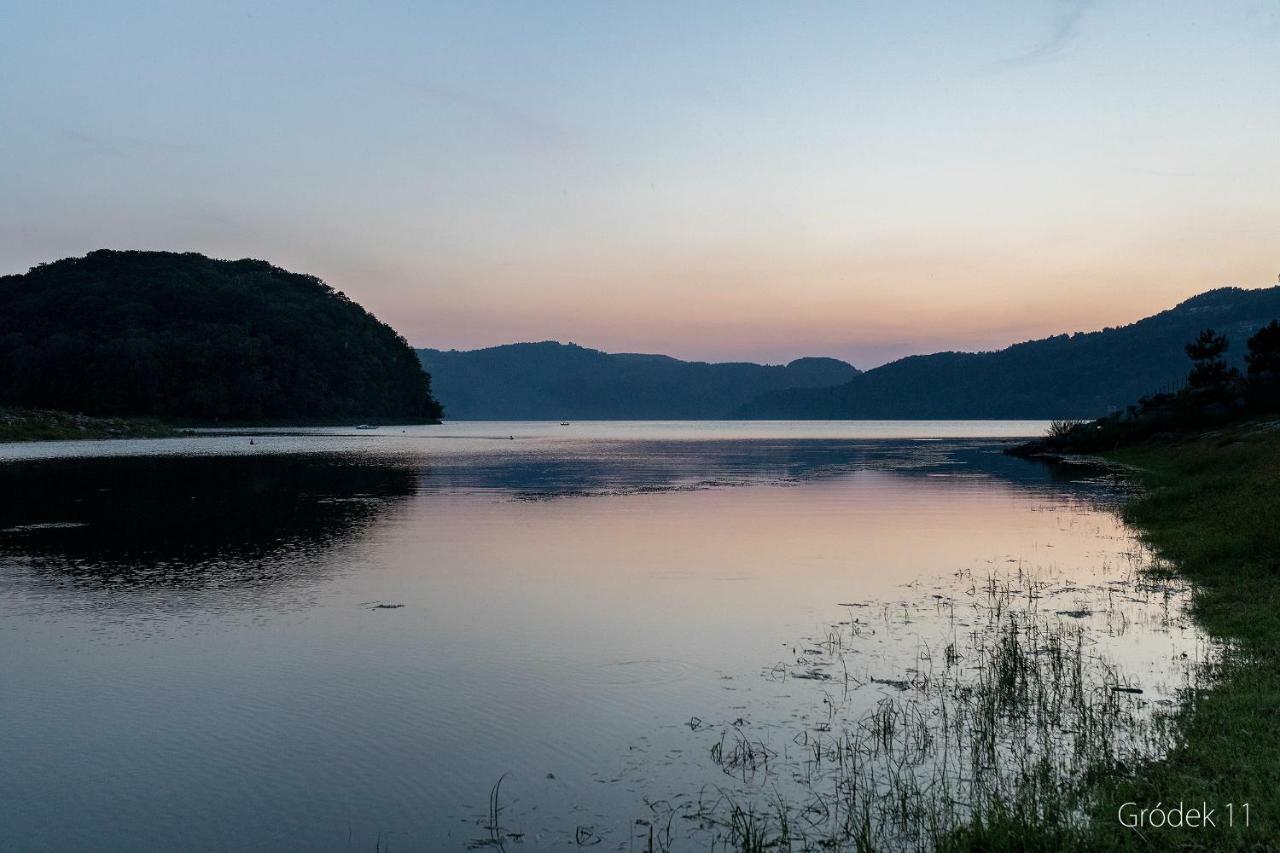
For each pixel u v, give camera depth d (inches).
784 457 2947.8
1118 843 293.3
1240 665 466.0
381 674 516.7
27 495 1492.4
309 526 1147.3
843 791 354.9
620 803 350.6
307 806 352.8
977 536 1055.6
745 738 412.2
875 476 2048.5
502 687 490.9
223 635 601.9
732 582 783.1
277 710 457.4
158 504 1379.2
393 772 382.3
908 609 667.4
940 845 302.2
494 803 352.8
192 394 6190.9
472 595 730.2
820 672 511.2
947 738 405.4
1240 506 928.3
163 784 373.7
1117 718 413.4
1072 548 946.1
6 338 6520.7
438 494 1588.3
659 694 477.1
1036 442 3213.6
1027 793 339.0
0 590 746.2
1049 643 556.4
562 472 2192.4
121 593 735.7
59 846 325.7
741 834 322.0
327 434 5324.8
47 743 417.4
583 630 614.2
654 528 1139.3
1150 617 613.0
